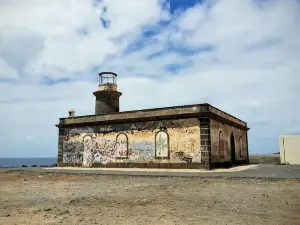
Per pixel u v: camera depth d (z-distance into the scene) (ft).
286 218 21.06
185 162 69.31
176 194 32.35
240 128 98.89
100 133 84.99
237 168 72.64
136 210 24.31
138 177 51.03
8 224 20.47
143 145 76.33
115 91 96.43
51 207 26.27
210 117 69.51
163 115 73.61
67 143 91.81
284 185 37.65
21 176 59.21
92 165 85.30
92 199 30.04
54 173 62.59
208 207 25.07
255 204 26.05
